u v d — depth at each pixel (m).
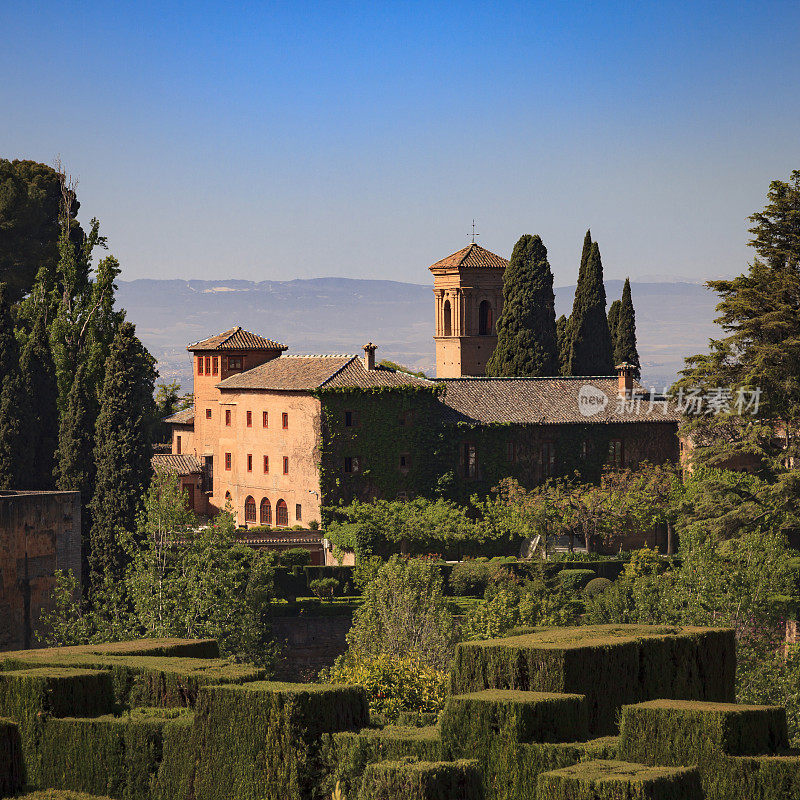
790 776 83.50
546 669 96.38
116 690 105.94
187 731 95.44
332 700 93.06
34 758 100.69
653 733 87.56
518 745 87.12
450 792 81.06
